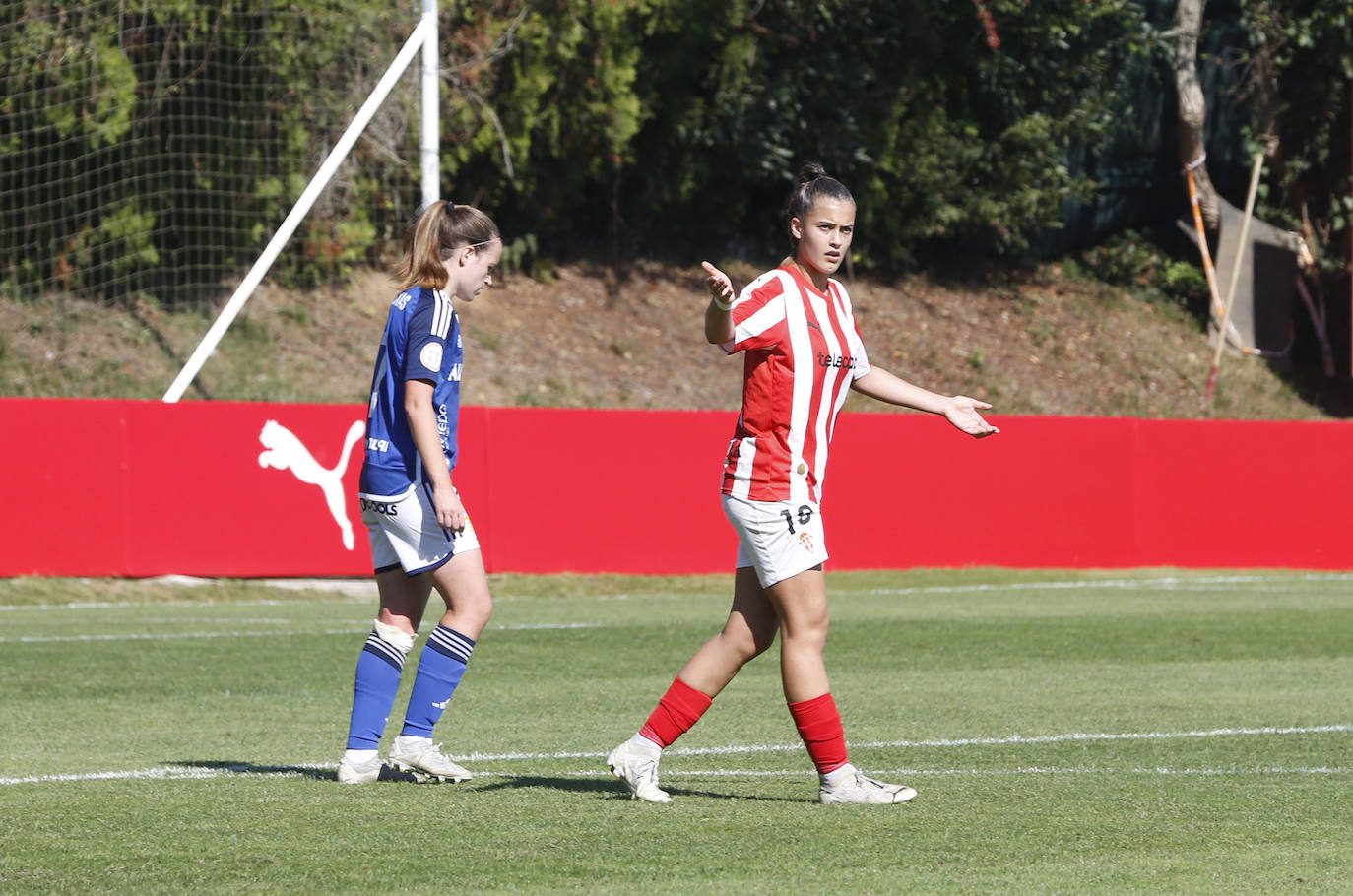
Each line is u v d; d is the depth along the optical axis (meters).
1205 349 92.69
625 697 28.48
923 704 27.83
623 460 53.31
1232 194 99.19
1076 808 17.39
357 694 18.97
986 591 51.44
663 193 86.12
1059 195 92.56
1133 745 22.92
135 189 66.75
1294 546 61.22
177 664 32.53
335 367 69.25
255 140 68.81
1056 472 58.75
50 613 42.62
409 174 71.00
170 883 13.53
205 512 48.16
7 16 63.53
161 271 70.38
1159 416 85.19
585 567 52.69
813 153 88.88
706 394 77.38
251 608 44.69
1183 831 16.09
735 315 16.41
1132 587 53.28
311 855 14.66
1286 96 96.62
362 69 69.44
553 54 77.56
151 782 18.95
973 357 85.94
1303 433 61.34
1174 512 60.22
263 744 22.77
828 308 16.98
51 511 46.62
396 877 13.77
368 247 75.31
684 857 14.66
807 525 16.80
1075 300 94.75
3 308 66.75
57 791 18.23
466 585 18.61
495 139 77.12
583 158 81.94
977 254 97.25
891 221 91.38
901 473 56.91
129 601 46.12
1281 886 13.73
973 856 14.80
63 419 46.88
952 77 93.06
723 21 83.06
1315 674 32.41
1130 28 91.56
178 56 67.38
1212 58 97.88
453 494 17.91
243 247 69.75
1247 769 20.69
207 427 48.28
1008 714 26.56
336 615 43.06
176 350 67.38
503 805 17.27
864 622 41.81
